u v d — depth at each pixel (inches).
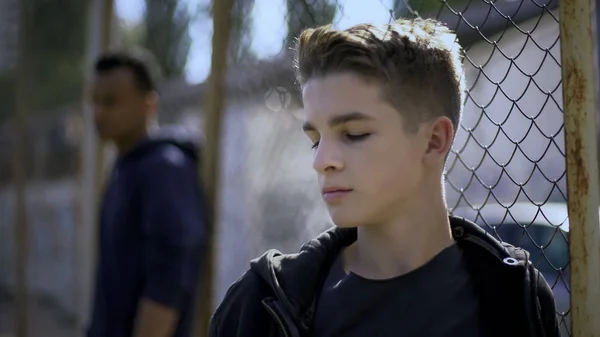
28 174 266.8
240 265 166.2
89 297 156.7
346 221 44.0
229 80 135.2
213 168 107.7
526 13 73.0
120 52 109.7
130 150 105.3
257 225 159.8
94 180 155.1
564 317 53.5
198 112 171.9
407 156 44.4
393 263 45.9
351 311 45.6
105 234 103.2
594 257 46.2
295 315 46.4
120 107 105.7
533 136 97.3
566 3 47.1
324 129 44.6
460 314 45.1
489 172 83.0
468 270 46.7
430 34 46.9
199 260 100.7
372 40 43.8
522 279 45.3
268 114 151.8
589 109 46.5
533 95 91.3
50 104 251.4
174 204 98.9
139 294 100.3
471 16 77.5
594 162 46.4
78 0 205.3
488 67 80.8
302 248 49.6
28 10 193.3
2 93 226.5
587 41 46.6
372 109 43.4
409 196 45.1
